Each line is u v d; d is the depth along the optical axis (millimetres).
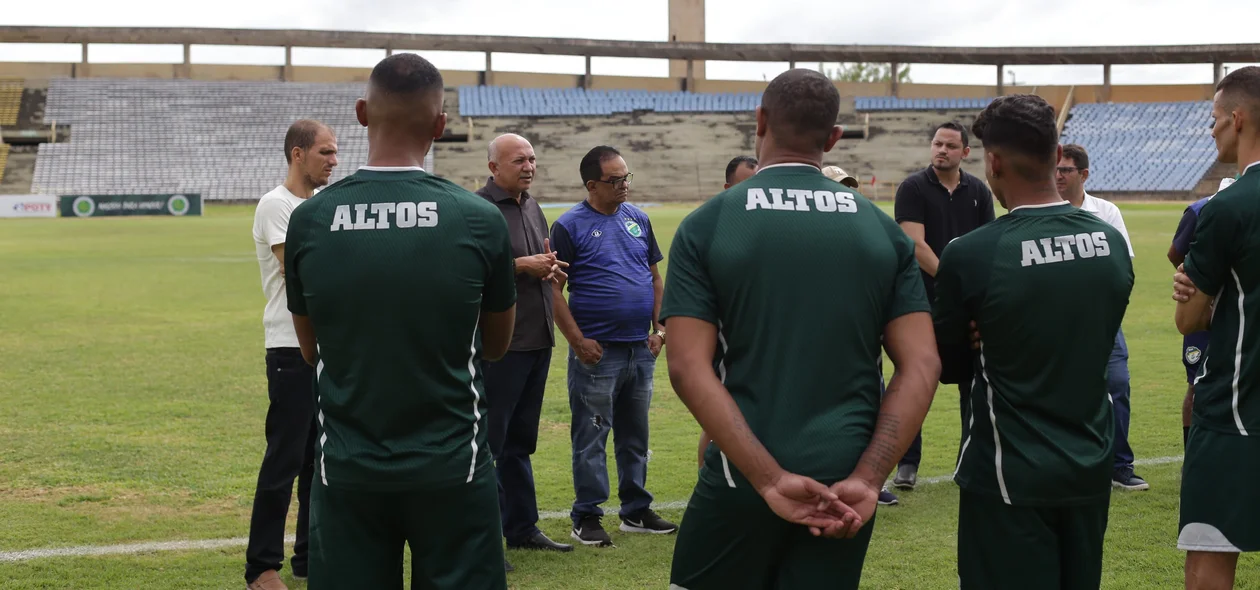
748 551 2551
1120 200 50312
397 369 2553
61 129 55031
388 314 2537
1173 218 33781
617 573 4344
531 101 60312
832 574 2506
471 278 2615
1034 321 2773
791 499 2365
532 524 4703
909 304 2559
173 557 4496
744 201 2506
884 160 58156
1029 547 2840
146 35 57844
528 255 4691
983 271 2822
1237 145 3219
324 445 2645
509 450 4715
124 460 6191
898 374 2514
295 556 4359
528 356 4641
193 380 8969
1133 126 56812
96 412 7609
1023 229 2822
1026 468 2803
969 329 2934
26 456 6270
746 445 2371
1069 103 59500
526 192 4797
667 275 2561
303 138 4059
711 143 58594
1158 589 3971
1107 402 2912
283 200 4023
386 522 2664
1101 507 2883
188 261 21688
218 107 57875
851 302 2467
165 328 12266
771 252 2449
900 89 62625
